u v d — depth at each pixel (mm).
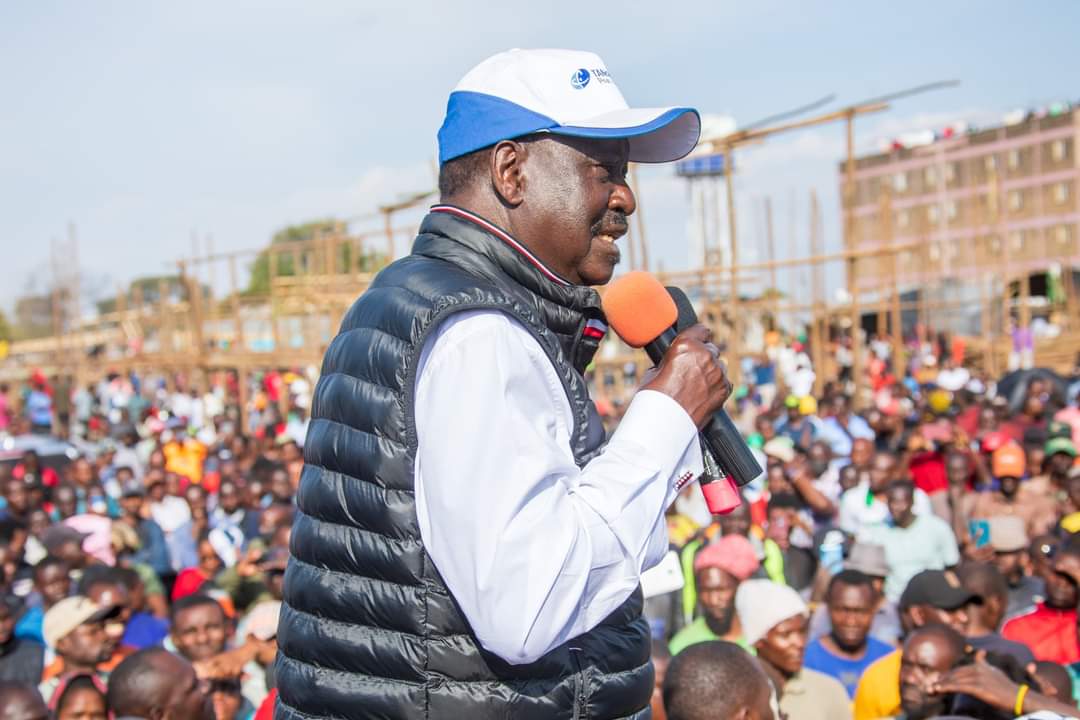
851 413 14586
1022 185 54438
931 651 4555
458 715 1901
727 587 6105
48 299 48062
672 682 3801
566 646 1979
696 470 2043
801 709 5352
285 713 2090
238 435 17531
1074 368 25031
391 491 1942
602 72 2146
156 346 35375
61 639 5559
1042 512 9422
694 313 2266
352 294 22141
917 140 57375
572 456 1989
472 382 1839
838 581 5848
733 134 16109
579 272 2115
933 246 55844
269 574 6918
